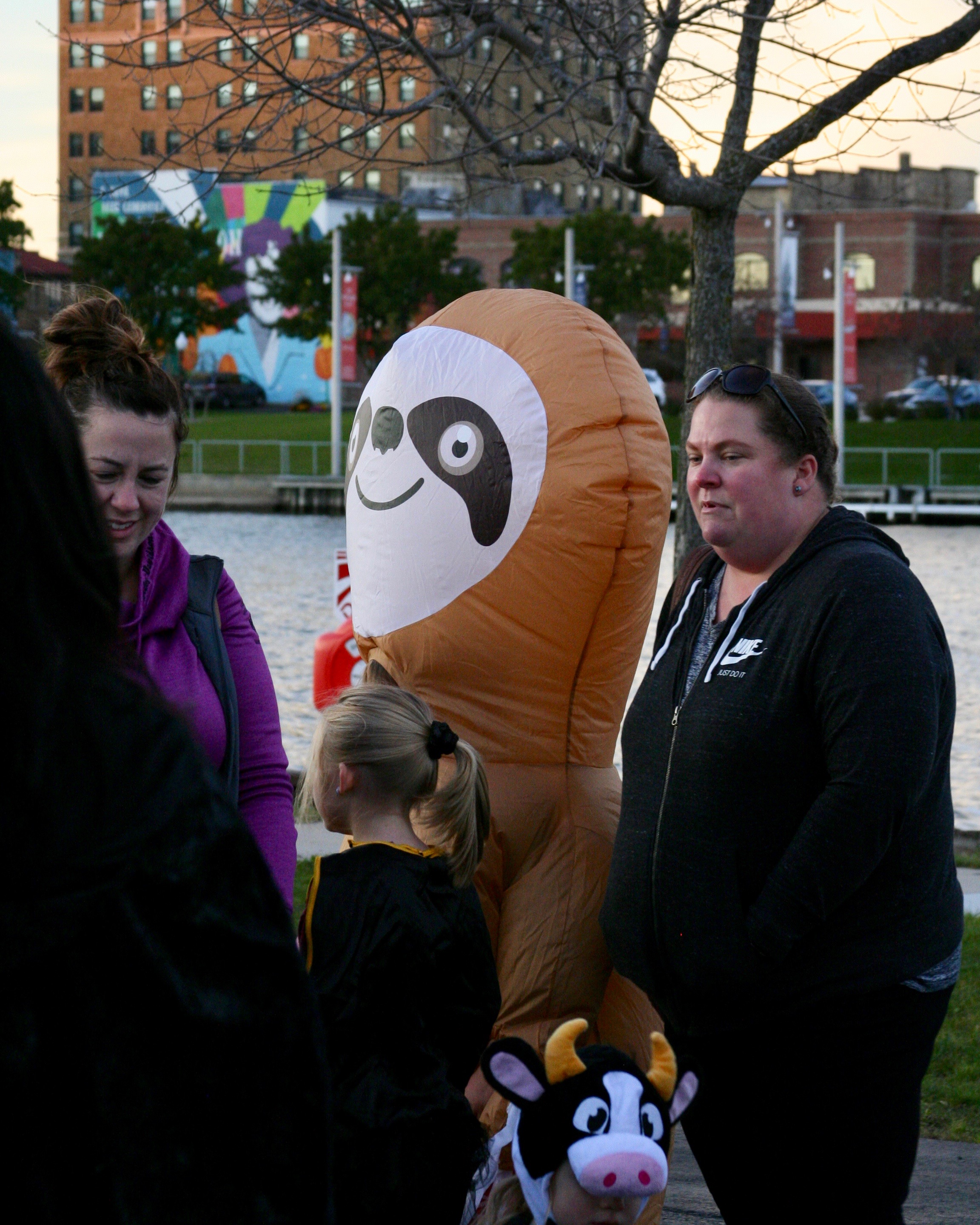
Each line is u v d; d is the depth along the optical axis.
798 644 3.03
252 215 72.62
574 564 4.10
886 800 2.85
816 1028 3.00
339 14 7.04
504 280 66.69
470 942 3.16
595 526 4.08
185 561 3.18
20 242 51.50
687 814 3.14
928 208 72.50
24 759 1.15
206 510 44.91
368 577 4.45
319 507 44.53
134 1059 1.18
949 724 3.10
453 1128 2.97
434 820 3.30
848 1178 3.05
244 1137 1.25
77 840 1.17
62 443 1.26
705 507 3.25
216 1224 1.23
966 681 18.14
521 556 4.13
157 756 1.24
